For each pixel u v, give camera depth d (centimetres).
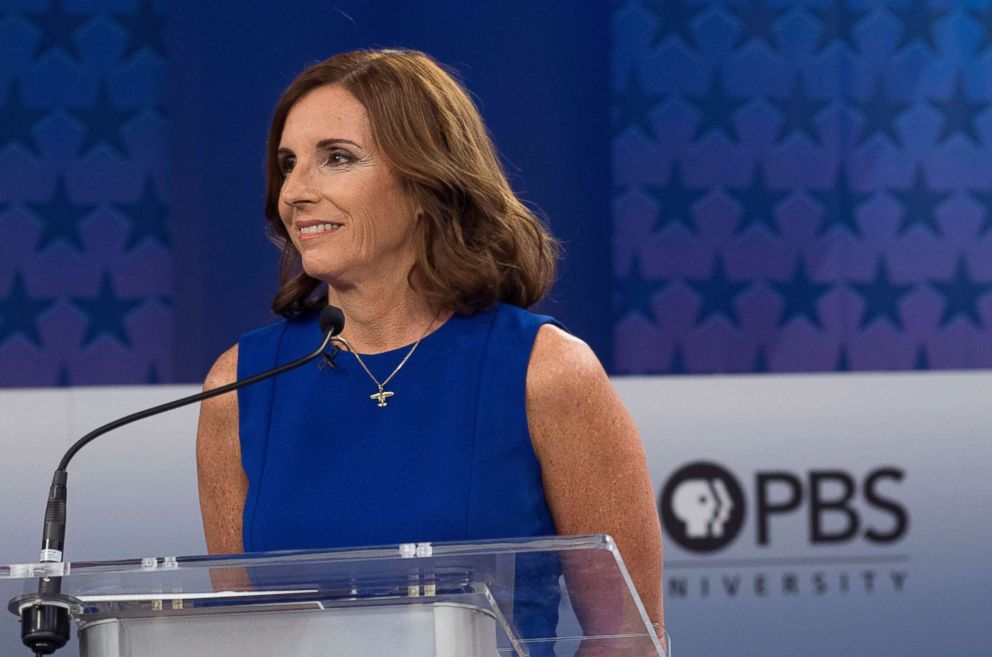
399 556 447
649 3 1289
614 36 1286
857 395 1243
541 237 733
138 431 1200
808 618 1219
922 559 1226
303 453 673
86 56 1270
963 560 1226
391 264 687
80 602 467
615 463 666
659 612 677
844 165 1288
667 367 1270
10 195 1257
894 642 1218
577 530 670
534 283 721
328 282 683
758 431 1235
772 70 1289
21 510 1178
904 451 1238
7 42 1264
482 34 1277
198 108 1269
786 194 1286
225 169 1268
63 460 553
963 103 1293
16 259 1253
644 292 1274
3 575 451
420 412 669
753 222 1284
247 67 1272
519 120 1272
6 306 1248
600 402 666
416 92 682
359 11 1276
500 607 509
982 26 1293
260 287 1264
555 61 1279
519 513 652
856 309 1283
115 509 1188
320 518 651
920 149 1289
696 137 1286
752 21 1290
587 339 1263
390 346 694
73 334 1252
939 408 1243
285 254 751
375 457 661
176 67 1273
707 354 1274
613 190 1279
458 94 708
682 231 1281
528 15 1280
